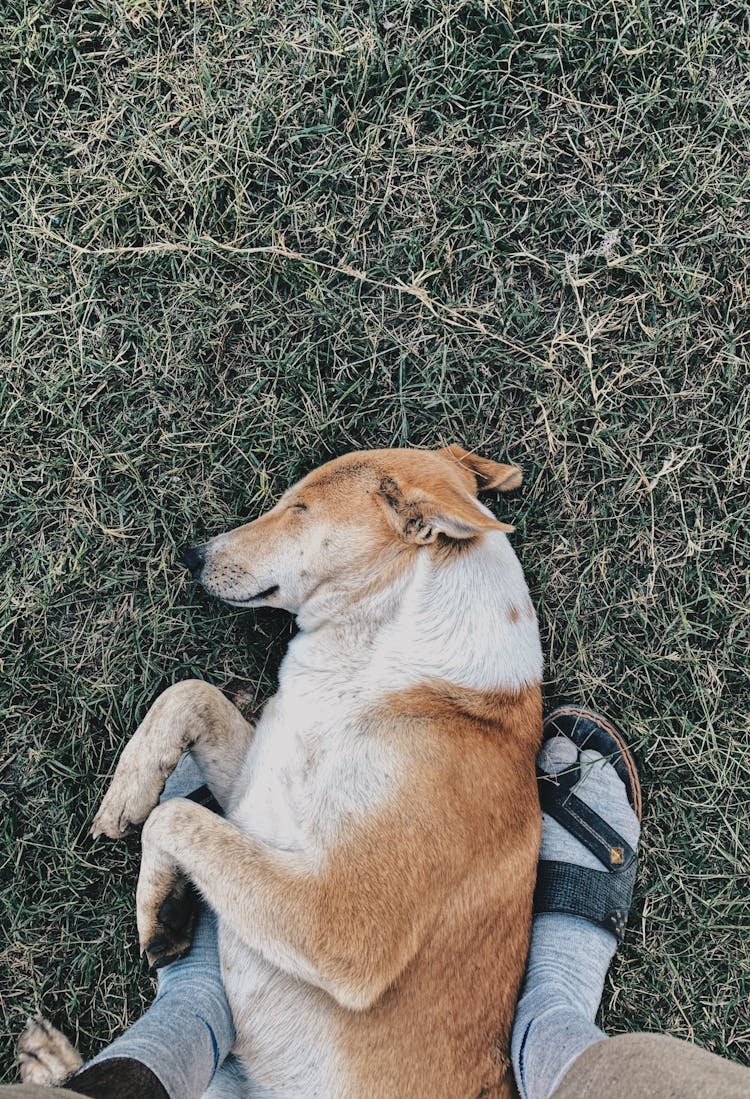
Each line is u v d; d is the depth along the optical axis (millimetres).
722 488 1040
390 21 1024
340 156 1031
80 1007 1004
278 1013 814
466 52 1026
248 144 1025
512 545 1039
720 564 1040
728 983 1021
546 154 1038
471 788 802
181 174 1023
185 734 876
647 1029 1021
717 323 1037
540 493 1039
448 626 824
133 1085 716
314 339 1034
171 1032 780
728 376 1036
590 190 1040
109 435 1032
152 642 1026
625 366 1040
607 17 1025
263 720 875
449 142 1034
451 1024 795
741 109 1029
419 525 817
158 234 1029
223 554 883
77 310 1027
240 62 1024
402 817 786
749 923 1022
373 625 838
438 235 1035
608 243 1039
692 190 1034
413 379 1037
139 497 1033
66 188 1027
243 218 1030
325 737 815
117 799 875
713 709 1030
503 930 824
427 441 1037
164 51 1024
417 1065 786
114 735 1021
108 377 1032
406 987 785
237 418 1031
